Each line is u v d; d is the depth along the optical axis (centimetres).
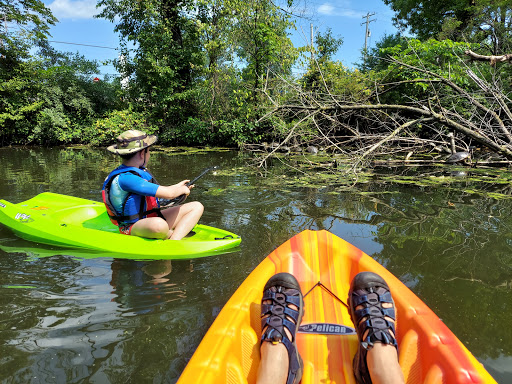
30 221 300
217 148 1116
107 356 153
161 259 257
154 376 142
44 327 173
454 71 897
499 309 195
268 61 1123
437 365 121
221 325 137
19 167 719
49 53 1622
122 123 1270
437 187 514
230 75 1173
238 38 1120
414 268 248
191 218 292
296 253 194
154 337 166
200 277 229
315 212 386
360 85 942
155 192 265
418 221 354
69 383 138
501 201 432
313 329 165
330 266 195
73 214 332
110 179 276
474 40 1120
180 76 1348
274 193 474
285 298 138
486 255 270
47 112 1286
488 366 150
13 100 1254
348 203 424
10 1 1300
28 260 252
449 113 661
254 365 139
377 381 117
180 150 1057
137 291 210
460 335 171
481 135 627
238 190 490
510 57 361
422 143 765
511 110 834
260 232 321
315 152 890
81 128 1370
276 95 1004
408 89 960
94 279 225
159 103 1302
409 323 144
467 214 378
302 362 137
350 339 160
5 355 153
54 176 606
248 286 162
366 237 309
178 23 1330
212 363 118
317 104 705
